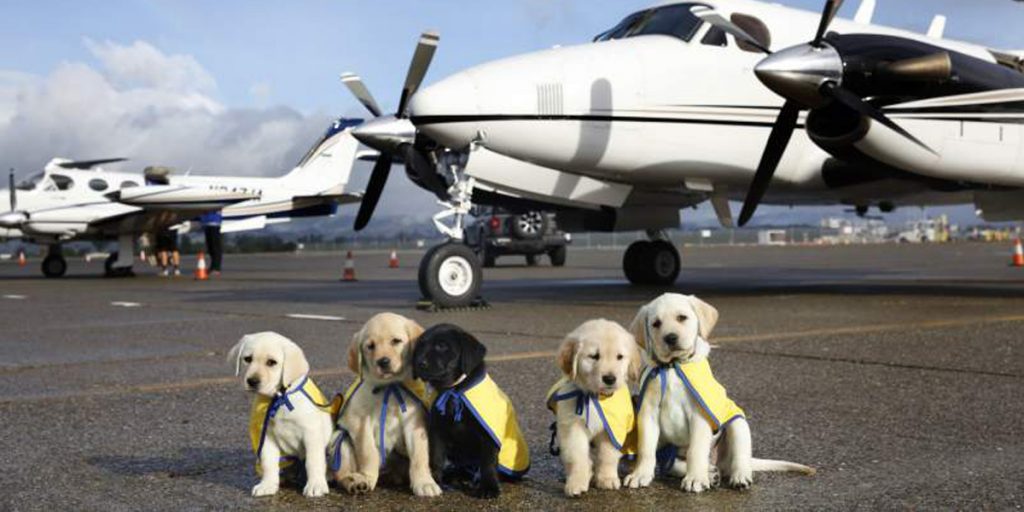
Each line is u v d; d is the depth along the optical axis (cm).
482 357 321
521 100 1103
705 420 328
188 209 2644
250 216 3167
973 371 592
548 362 651
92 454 399
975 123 1073
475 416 318
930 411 467
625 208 1467
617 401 329
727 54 1203
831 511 303
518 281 1939
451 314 1080
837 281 1769
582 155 1148
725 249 5650
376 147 1240
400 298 1430
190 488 343
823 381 559
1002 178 1114
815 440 405
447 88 1091
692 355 334
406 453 340
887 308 1069
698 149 1195
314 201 3272
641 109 1155
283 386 322
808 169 1269
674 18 1239
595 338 317
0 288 1972
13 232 2647
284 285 1972
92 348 798
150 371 648
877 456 376
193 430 446
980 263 2781
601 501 320
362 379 334
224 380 600
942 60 1026
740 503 314
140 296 1603
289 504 320
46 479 357
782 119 1072
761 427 432
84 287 1988
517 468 336
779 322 913
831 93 988
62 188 2727
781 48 1217
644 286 1605
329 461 354
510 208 1407
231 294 1620
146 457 393
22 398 539
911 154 1059
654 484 342
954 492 323
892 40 1034
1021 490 324
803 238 7919
